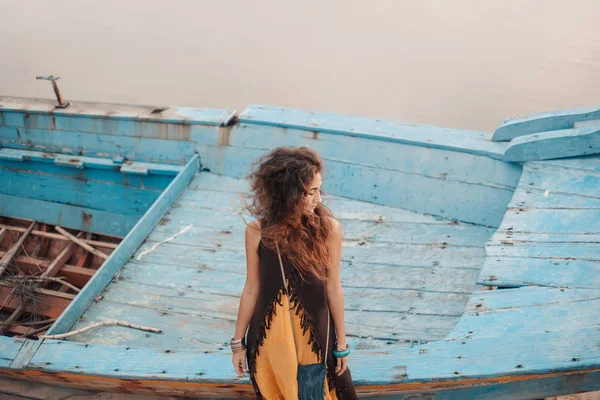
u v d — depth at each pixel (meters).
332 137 4.73
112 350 3.21
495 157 4.30
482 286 3.37
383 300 3.63
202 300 3.77
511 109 9.67
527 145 4.13
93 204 5.62
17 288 4.89
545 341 2.72
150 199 5.41
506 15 13.41
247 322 2.39
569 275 3.12
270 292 2.26
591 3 13.84
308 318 2.28
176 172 5.12
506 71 10.83
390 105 10.00
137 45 12.23
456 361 2.74
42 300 4.93
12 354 3.29
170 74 11.16
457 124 9.30
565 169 4.04
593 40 11.77
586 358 2.57
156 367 3.04
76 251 5.54
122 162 5.34
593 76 10.45
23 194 5.84
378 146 4.60
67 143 5.52
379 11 13.98
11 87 10.52
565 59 11.08
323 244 2.20
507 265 3.28
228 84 10.82
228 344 3.43
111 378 3.08
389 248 4.10
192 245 4.27
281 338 2.29
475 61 11.30
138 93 10.40
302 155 2.12
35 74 10.98
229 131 5.01
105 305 3.76
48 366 3.18
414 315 3.48
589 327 2.74
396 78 10.83
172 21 13.45
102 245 5.53
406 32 12.80
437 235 4.20
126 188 5.46
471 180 4.34
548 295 3.01
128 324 3.56
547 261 3.26
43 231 5.81
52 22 13.26
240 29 13.09
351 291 3.74
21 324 4.76
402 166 4.52
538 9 13.63
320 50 12.12
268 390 2.44
